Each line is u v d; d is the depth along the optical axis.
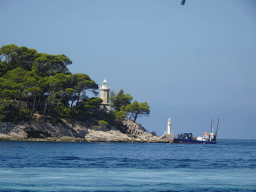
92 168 171.25
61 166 176.00
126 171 162.88
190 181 138.00
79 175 147.75
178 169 174.62
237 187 127.00
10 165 174.38
